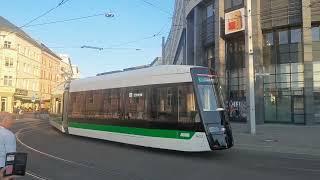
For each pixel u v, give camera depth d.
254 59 36.47
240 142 21.11
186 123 16.05
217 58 39.38
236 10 37.25
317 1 34.28
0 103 70.50
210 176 11.71
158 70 17.70
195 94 15.97
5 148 4.07
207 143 15.59
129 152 17.48
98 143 21.31
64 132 26.64
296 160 15.19
